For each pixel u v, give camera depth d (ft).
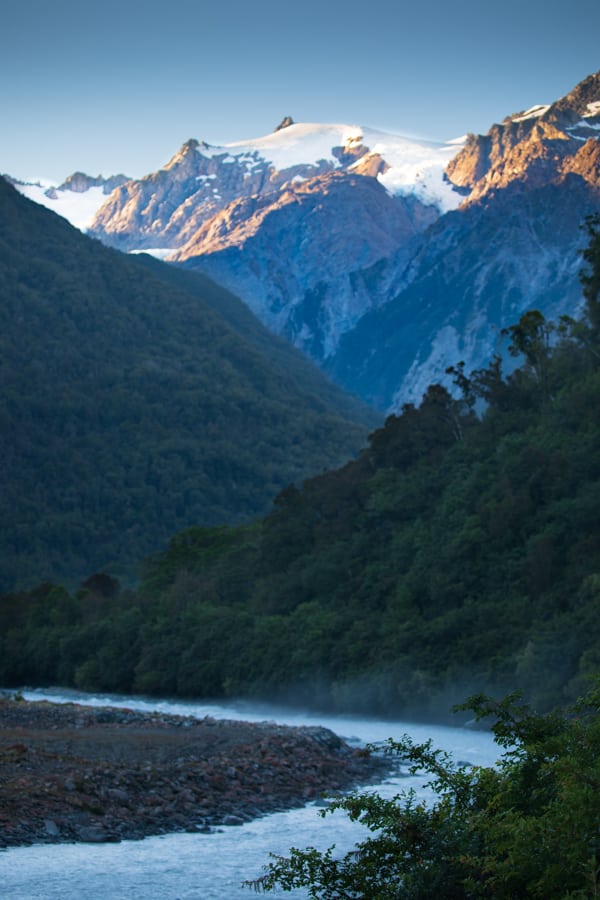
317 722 222.69
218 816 92.89
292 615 302.66
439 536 285.84
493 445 315.17
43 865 73.26
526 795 49.57
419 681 233.14
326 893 50.88
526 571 248.73
